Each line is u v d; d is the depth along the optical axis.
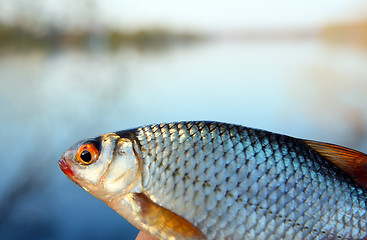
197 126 0.19
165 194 0.19
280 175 0.18
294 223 0.18
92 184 0.20
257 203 0.18
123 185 0.19
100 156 0.19
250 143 0.18
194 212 0.18
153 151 0.19
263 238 0.18
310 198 0.18
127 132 0.20
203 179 0.18
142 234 0.23
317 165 0.19
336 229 0.18
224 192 0.18
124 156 0.19
